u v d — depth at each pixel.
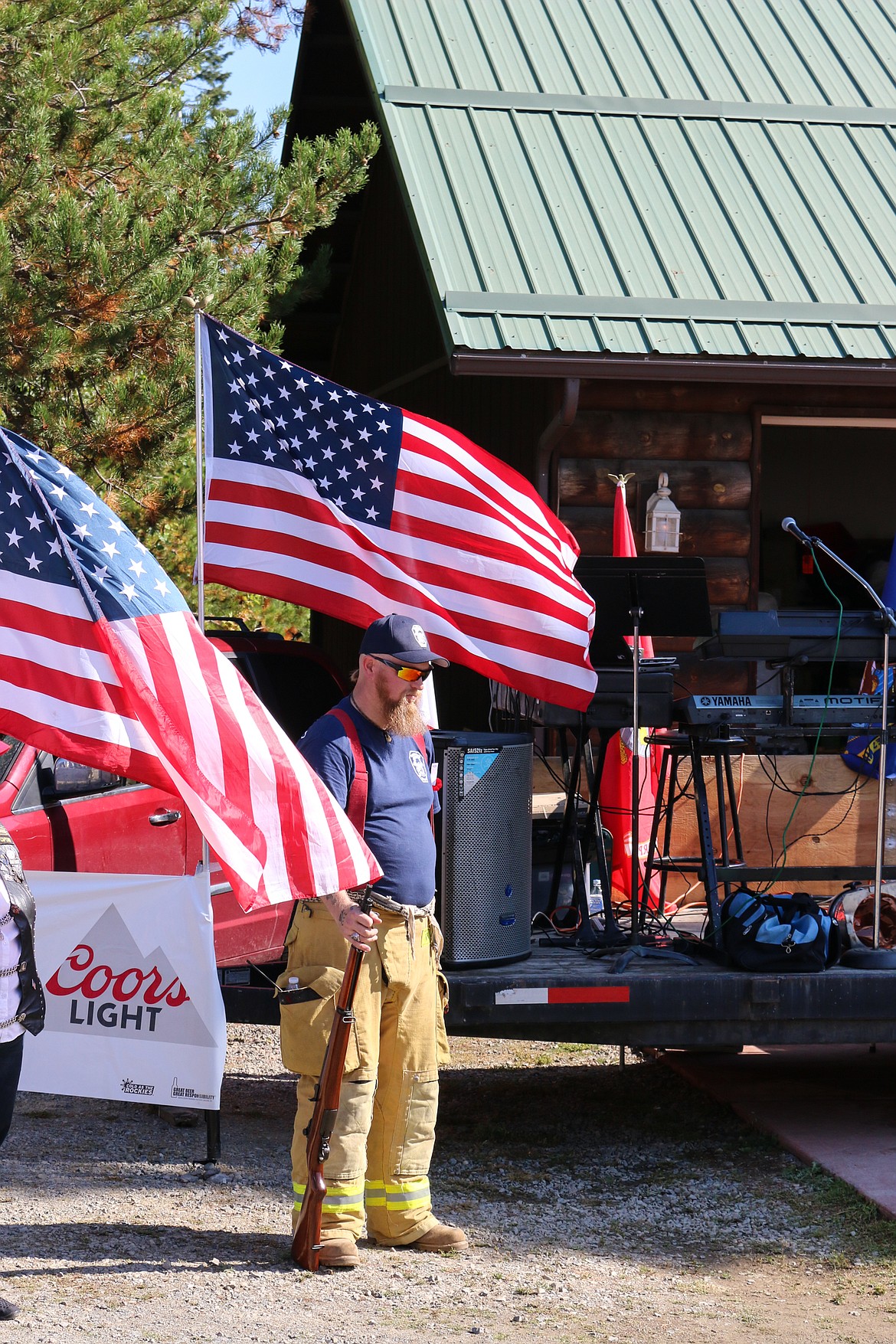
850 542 15.37
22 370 13.68
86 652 6.95
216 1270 6.57
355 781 6.63
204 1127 9.13
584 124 14.38
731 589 13.23
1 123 14.00
